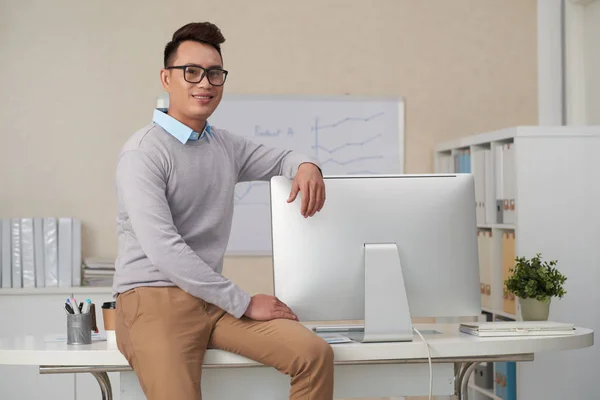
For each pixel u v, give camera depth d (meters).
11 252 4.25
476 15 4.92
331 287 2.33
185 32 2.32
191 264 2.15
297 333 2.13
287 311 2.24
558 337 2.36
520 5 4.95
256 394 2.28
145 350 2.09
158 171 2.24
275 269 2.34
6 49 4.57
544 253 3.77
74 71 4.62
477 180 4.29
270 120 4.76
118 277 2.27
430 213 2.38
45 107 4.60
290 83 4.79
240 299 2.19
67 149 4.61
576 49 4.79
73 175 4.61
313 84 4.80
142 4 4.67
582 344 2.41
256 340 2.16
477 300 2.42
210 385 2.26
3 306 4.18
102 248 4.62
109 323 2.32
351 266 2.33
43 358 2.17
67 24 4.62
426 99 4.89
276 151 2.57
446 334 2.46
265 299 2.23
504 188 3.94
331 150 4.80
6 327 4.18
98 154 4.63
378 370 2.35
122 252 2.29
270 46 4.77
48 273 4.27
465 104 4.91
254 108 4.75
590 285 3.79
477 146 4.35
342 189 2.35
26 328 4.19
